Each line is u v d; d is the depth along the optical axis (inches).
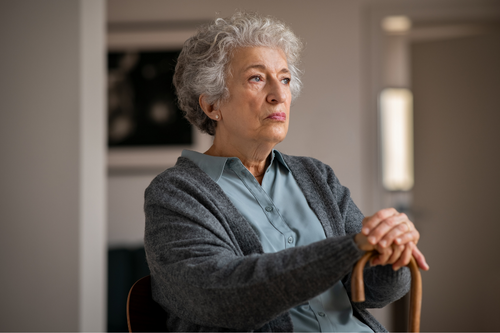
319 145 139.7
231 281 35.3
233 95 47.1
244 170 47.3
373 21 140.2
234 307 35.4
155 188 44.3
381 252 34.4
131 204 143.9
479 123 145.1
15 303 85.7
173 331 42.9
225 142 49.5
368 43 140.3
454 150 147.6
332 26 141.2
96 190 92.7
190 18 143.9
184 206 42.1
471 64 146.4
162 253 40.2
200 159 48.4
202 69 48.0
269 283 34.0
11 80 87.7
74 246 85.8
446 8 138.1
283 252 35.6
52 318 85.3
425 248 149.7
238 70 47.0
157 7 144.5
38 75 87.6
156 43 144.9
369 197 138.7
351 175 139.2
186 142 144.4
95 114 92.4
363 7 140.8
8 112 87.6
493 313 140.3
